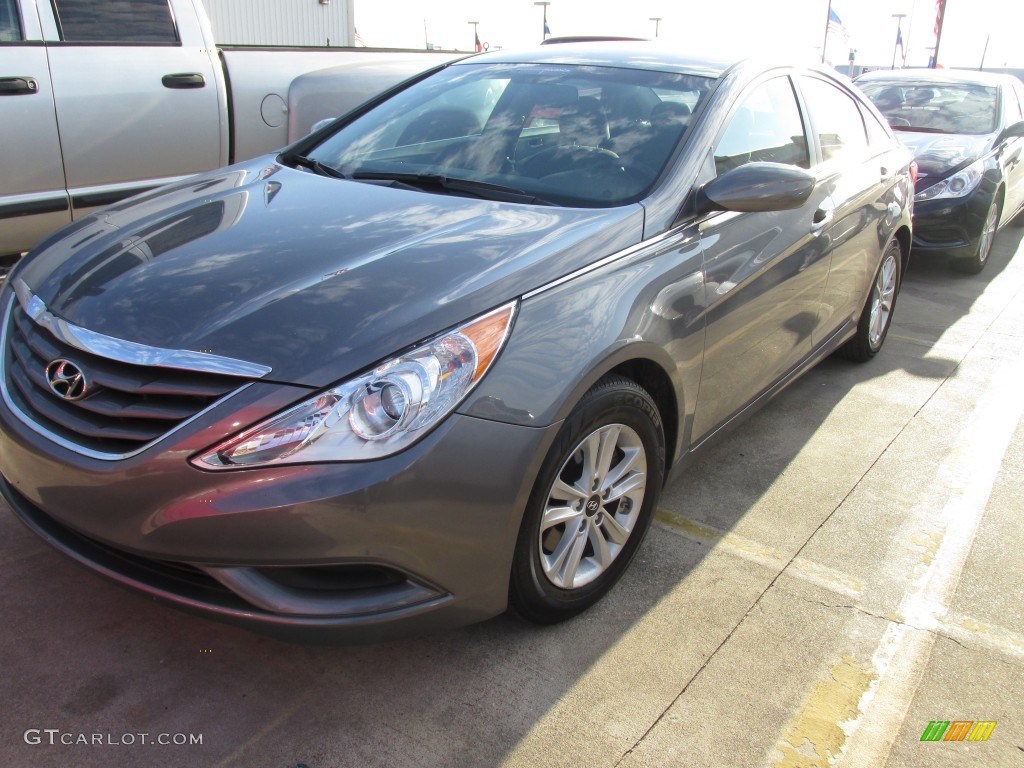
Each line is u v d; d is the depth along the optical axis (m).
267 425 1.89
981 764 2.13
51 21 4.89
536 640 2.48
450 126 3.26
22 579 2.63
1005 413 4.20
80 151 5.00
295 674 2.31
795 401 4.27
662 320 2.50
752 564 2.90
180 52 5.39
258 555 1.91
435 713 2.20
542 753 2.09
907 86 7.83
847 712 2.27
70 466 2.02
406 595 2.05
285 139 5.99
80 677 2.26
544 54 3.57
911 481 3.52
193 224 2.62
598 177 2.80
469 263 2.24
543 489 2.19
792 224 3.25
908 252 4.85
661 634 2.53
